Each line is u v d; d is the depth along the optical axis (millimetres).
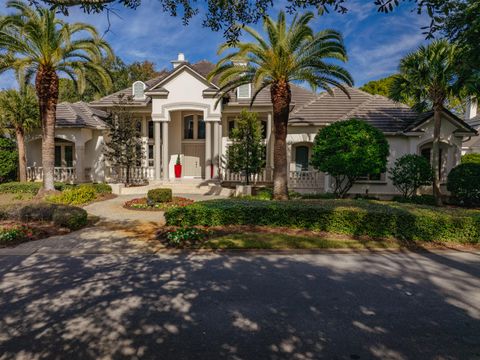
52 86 16062
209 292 5848
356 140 15305
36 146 23500
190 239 8977
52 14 15203
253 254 8156
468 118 32688
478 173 15906
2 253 8062
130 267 7145
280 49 13352
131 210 14070
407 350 4137
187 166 23547
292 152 20297
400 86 15672
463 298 5711
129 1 5172
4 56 15734
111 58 18031
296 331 4555
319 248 8680
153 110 20500
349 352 4070
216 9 5391
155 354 3986
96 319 4848
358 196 18078
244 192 17828
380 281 6465
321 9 4984
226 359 3889
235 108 21281
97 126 22344
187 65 20109
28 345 4164
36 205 11484
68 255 7992
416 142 18031
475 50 6375
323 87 15547
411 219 9438
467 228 9320
